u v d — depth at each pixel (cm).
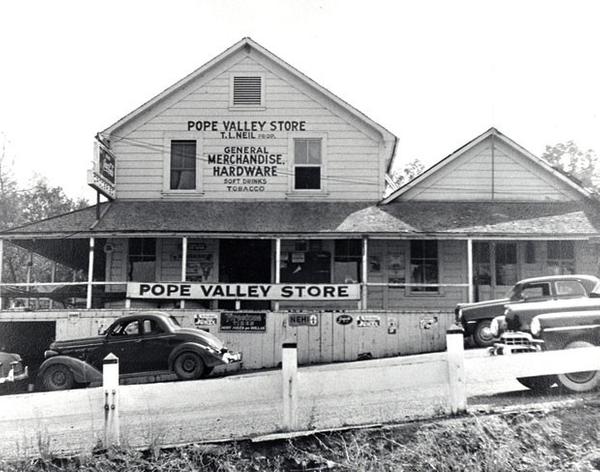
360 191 2409
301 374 935
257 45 2431
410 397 1057
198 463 857
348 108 2409
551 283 1609
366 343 2056
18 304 3058
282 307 2236
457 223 2195
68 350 1627
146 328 1639
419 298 2344
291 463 871
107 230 2144
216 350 1622
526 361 1032
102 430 887
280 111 2439
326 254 2384
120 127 2433
